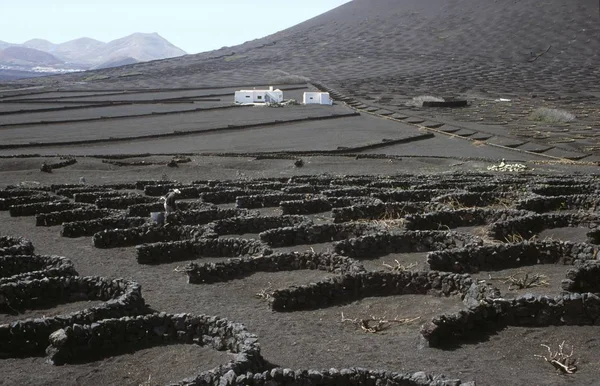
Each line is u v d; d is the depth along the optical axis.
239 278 27.19
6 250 30.33
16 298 23.78
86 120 104.81
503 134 92.81
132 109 122.00
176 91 168.88
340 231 33.09
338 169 65.81
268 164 68.31
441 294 23.81
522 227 32.88
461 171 63.38
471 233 33.19
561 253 27.52
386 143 84.06
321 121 107.88
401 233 30.67
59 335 18.92
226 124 101.38
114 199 43.81
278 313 22.97
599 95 154.50
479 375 17.56
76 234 36.22
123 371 18.19
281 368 16.94
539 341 19.56
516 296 23.22
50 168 64.06
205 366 18.09
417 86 179.50
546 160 72.88
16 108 120.88
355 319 22.08
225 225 35.12
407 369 18.06
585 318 20.48
